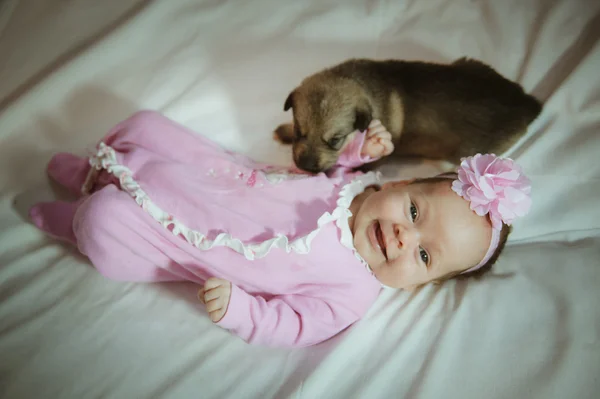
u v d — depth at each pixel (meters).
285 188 1.46
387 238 1.31
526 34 1.87
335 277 1.37
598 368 1.15
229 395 1.16
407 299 1.40
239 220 1.38
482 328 1.25
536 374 1.15
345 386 1.18
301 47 1.93
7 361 1.17
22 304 1.29
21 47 1.89
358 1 2.03
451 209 1.30
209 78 1.83
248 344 1.28
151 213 1.34
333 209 1.43
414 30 1.96
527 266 1.40
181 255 1.35
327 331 1.32
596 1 1.84
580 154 1.55
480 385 1.14
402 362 1.21
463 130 1.73
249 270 1.35
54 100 1.72
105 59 1.82
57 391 1.13
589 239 1.48
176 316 1.32
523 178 1.30
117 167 1.42
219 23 1.97
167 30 1.94
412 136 1.83
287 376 1.21
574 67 1.70
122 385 1.16
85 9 1.99
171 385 1.16
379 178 1.60
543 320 1.26
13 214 1.49
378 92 1.79
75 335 1.24
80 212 1.30
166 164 1.45
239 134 1.76
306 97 1.69
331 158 1.69
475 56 1.89
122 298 1.34
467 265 1.33
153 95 1.79
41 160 1.64
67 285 1.35
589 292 1.31
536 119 1.66
